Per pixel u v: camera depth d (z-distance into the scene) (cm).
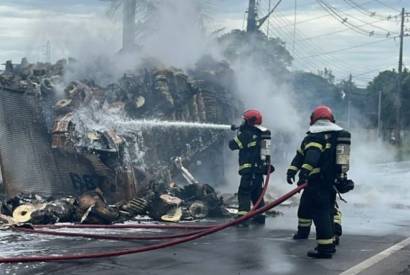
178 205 1002
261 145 986
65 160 1047
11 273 611
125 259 690
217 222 1003
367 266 691
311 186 741
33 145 1041
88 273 618
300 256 739
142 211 1000
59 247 743
